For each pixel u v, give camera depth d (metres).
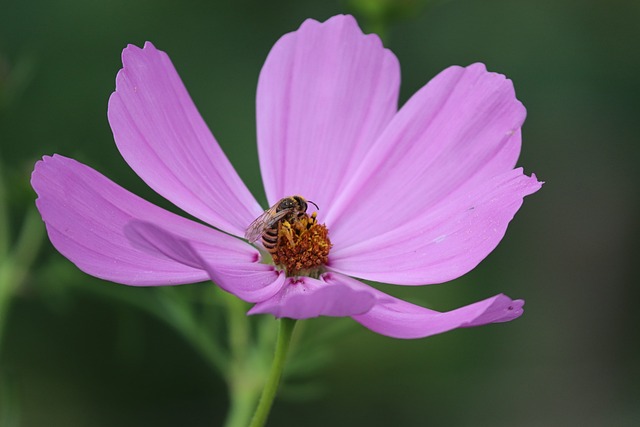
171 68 0.38
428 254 0.38
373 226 0.39
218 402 0.54
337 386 0.56
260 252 0.39
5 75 0.44
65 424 0.53
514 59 0.58
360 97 0.40
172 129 0.38
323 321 0.48
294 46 0.40
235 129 0.55
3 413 0.41
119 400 0.54
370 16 0.45
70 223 0.36
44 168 0.36
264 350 0.43
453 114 0.39
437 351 0.57
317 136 0.40
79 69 0.55
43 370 0.53
